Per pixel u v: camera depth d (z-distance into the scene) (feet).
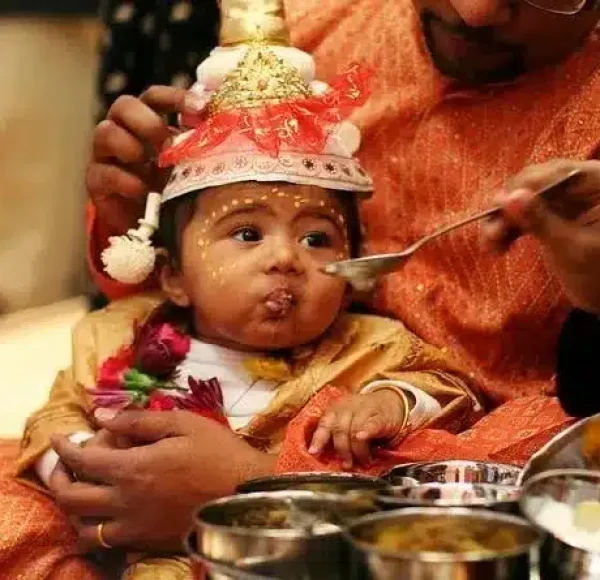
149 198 5.82
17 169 13.05
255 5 5.73
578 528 4.04
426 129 6.17
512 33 5.58
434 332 6.07
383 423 5.28
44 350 10.01
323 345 5.80
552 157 5.91
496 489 4.42
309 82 5.77
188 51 7.70
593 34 5.99
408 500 4.14
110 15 8.07
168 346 5.70
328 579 3.86
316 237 5.59
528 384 6.05
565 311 5.92
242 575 3.82
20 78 12.89
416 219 6.18
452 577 3.57
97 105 8.16
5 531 5.64
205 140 5.50
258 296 5.46
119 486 5.21
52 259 13.30
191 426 5.24
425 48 6.27
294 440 5.19
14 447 6.29
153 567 5.32
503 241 4.66
